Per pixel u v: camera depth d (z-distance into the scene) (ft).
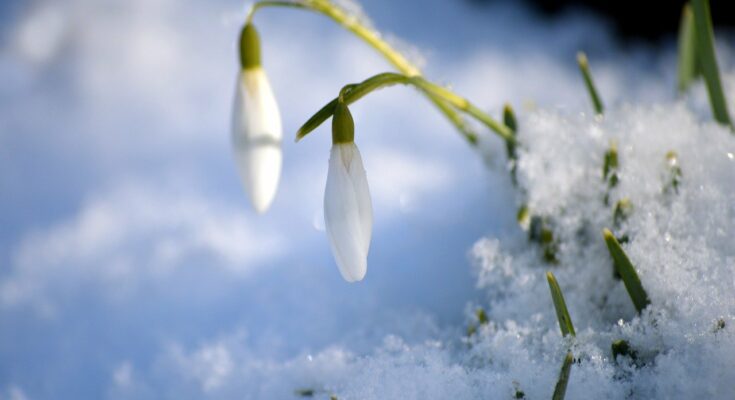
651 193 1.10
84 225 1.42
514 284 1.12
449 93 1.11
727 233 1.07
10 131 1.65
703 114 1.23
